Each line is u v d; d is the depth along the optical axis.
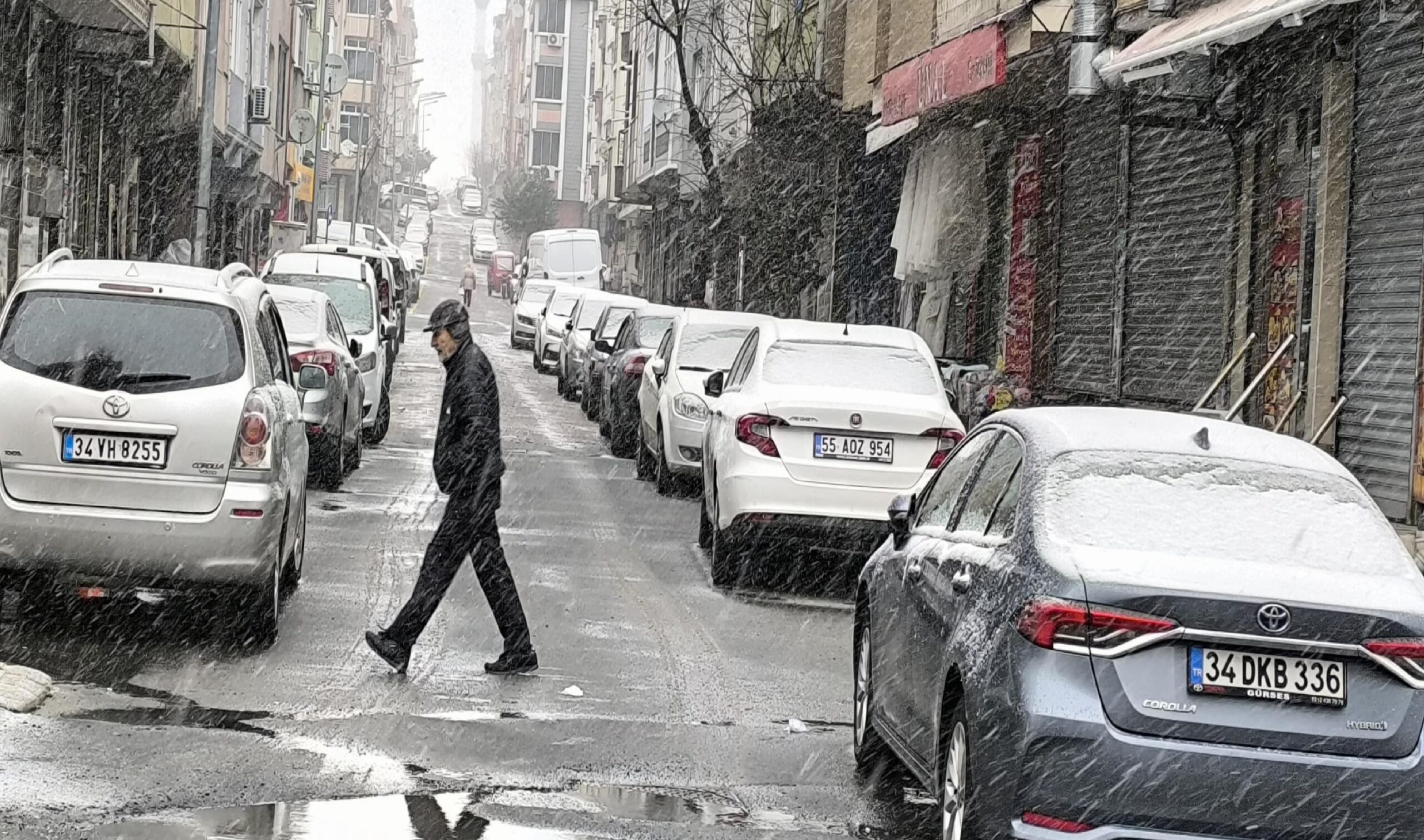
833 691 10.41
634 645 11.53
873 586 8.60
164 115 38.31
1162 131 21.88
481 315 82.62
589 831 6.98
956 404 24.47
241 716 8.75
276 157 60.09
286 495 11.02
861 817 7.61
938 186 29.31
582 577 14.43
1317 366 16.98
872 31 31.58
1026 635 6.16
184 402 10.35
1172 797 5.93
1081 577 6.16
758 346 14.89
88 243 33.12
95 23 28.75
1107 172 23.94
